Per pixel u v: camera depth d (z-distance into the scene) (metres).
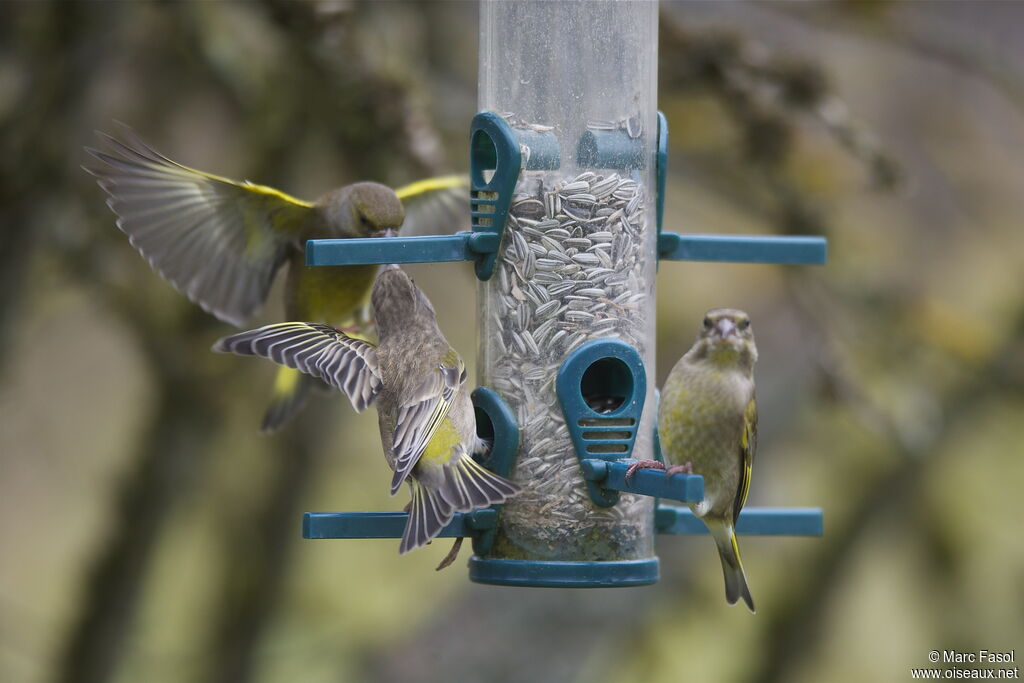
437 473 8.07
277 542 14.17
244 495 14.36
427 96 12.49
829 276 13.38
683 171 13.55
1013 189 16.20
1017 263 15.87
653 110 9.38
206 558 15.15
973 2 16.08
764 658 15.38
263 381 13.97
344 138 12.21
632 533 8.84
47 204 12.20
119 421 15.25
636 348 9.09
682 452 8.41
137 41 13.23
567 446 8.79
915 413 13.88
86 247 12.23
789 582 15.67
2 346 12.36
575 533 8.73
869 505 15.45
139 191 9.02
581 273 8.98
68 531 15.12
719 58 12.14
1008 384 14.29
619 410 8.84
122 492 13.66
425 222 10.60
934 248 16.28
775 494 15.88
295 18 11.48
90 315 14.27
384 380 8.34
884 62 16.28
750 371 8.52
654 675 14.70
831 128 12.12
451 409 8.26
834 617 15.45
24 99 12.25
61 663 13.71
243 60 12.79
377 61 11.66
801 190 13.11
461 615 14.77
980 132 16.25
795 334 16.59
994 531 15.45
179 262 9.22
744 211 13.70
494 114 9.09
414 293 8.66
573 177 9.06
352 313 9.98
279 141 12.95
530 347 8.93
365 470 15.09
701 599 15.34
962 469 15.62
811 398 14.44
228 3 12.48
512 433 8.80
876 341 13.85
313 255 8.30
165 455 13.48
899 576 15.55
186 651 14.48
